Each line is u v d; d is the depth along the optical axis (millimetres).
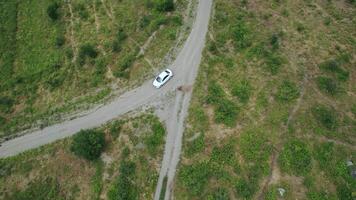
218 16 61625
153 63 58031
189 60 57250
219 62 56031
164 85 55250
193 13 62594
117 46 61094
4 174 53031
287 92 51750
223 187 45562
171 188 47000
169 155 49062
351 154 46906
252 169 46281
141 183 47938
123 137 51812
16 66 65250
